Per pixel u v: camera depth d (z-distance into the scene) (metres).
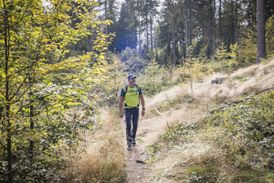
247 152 5.37
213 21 48.75
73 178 5.07
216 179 4.89
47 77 4.57
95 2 4.97
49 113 4.82
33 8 4.23
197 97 11.73
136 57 37.00
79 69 4.99
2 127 4.20
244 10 39.69
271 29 22.56
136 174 5.69
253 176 4.70
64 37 4.79
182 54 46.44
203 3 46.09
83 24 4.99
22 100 4.46
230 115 7.47
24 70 4.36
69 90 4.63
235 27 44.09
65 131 4.68
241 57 24.05
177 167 5.69
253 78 10.90
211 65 20.88
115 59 17.16
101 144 6.38
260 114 6.83
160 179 5.34
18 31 4.26
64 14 4.69
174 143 7.24
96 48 5.27
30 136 4.26
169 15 49.81
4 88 4.45
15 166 4.54
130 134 7.53
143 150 7.24
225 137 6.22
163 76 22.34
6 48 4.12
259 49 17.09
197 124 8.22
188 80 15.17
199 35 56.22
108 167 5.50
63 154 5.54
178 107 11.44
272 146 5.31
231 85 11.43
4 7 3.96
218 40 48.28
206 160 5.60
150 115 11.78
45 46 4.45
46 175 4.79
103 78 5.37
